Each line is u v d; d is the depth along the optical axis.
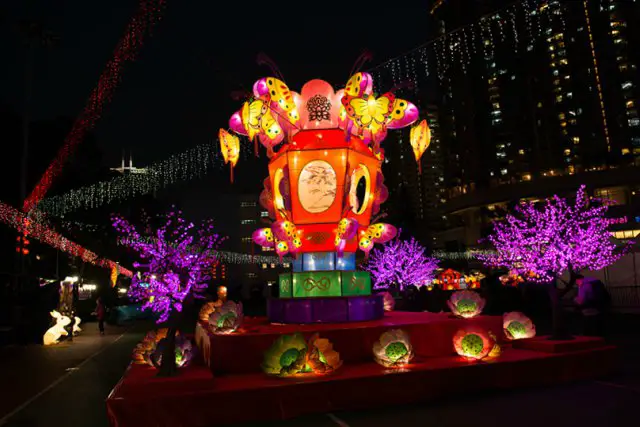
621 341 13.18
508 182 74.69
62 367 12.47
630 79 70.00
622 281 21.91
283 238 9.37
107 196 31.98
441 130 90.56
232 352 7.37
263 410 6.27
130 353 15.15
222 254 57.88
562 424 5.87
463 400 7.02
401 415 6.38
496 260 30.59
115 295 39.31
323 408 6.52
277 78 9.73
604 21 71.62
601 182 67.88
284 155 9.59
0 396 8.90
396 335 7.57
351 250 9.77
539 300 26.67
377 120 8.97
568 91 73.12
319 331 7.85
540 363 7.93
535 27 75.50
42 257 31.19
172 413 5.94
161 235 26.47
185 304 6.80
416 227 64.19
